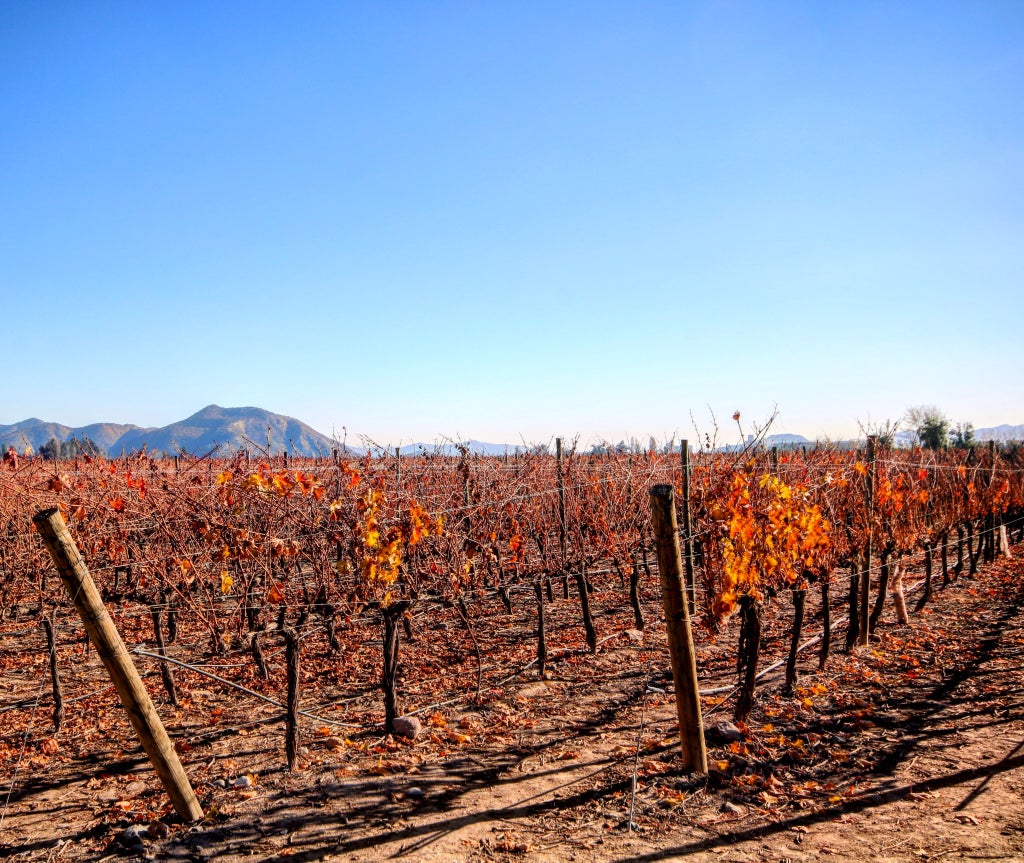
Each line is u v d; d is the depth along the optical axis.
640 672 7.21
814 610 9.71
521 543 9.78
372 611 7.91
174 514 7.94
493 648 8.26
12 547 8.08
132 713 4.08
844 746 5.14
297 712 5.10
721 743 5.22
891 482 8.92
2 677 7.47
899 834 3.88
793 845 3.81
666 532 4.58
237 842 3.98
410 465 10.46
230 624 8.22
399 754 5.23
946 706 5.89
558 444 8.91
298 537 7.36
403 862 3.72
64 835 4.18
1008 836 3.79
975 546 13.76
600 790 4.54
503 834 4.01
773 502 6.48
